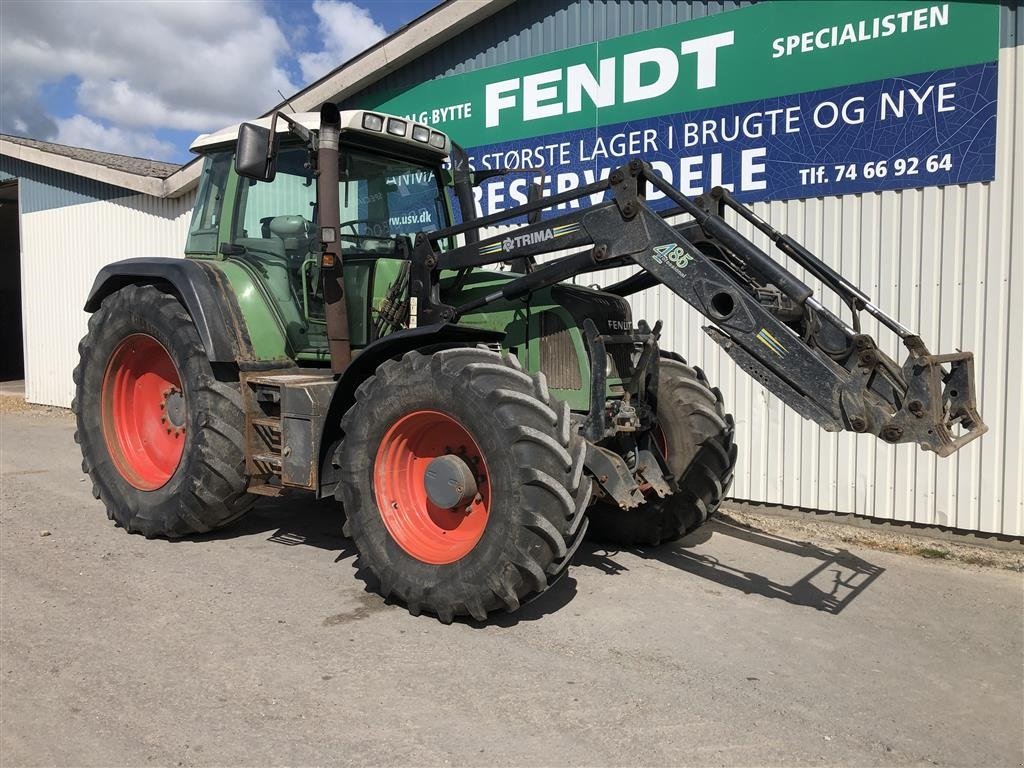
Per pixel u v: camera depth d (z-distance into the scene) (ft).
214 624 12.00
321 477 13.70
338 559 15.31
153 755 8.50
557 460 11.24
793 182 18.89
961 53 16.65
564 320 13.76
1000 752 8.93
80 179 36.60
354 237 15.71
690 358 20.71
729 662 11.12
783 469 19.51
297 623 12.10
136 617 12.21
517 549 11.25
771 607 13.44
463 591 11.75
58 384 38.86
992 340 16.67
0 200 49.37
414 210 16.96
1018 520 16.62
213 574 14.29
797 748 8.90
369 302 15.34
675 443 16.03
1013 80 16.19
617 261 13.03
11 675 10.27
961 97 16.71
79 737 8.83
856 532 18.24
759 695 10.14
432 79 25.11
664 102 20.66
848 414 11.05
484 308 14.75
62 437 30.04
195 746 8.68
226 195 16.88
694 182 20.35
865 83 17.79
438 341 13.24
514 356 13.12
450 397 11.93
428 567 12.22
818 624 12.71
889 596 14.17
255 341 15.57
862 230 18.06
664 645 11.64
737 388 20.04
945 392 11.46
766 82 19.10
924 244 17.31
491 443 11.48
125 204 34.71
